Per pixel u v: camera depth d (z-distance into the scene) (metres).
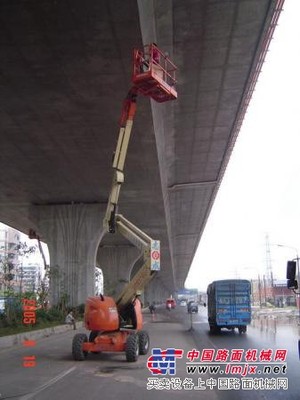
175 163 37.62
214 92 26.52
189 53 23.14
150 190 36.75
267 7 20.28
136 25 16.27
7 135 25.61
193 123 30.20
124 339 15.75
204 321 43.12
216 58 23.64
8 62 18.30
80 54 17.88
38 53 17.77
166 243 65.31
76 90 20.52
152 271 15.84
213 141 33.34
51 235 40.66
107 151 28.39
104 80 19.69
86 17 15.84
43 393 10.65
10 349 19.75
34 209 41.72
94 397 10.22
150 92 13.62
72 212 40.59
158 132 26.77
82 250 39.66
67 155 29.05
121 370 13.68
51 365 14.81
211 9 20.31
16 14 15.65
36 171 32.31
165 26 21.06
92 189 36.91
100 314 15.41
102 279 68.50
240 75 25.12
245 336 25.52
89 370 13.78
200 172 40.34
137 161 29.77
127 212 44.53
